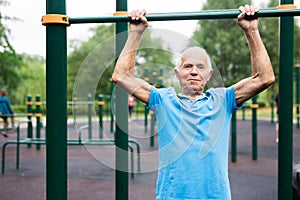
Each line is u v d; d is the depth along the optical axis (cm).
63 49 237
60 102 236
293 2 311
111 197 519
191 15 232
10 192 548
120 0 345
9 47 1137
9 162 807
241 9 231
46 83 237
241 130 1535
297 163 452
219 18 233
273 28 2217
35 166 758
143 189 558
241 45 2298
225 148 231
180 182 224
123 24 331
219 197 222
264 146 1053
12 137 1280
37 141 707
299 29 2467
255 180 616
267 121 2009
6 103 1163
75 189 563
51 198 236
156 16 235
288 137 314
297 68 1527
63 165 237
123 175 342
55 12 235
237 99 236
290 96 315
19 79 2320
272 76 230
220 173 225
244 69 2306
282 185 315
